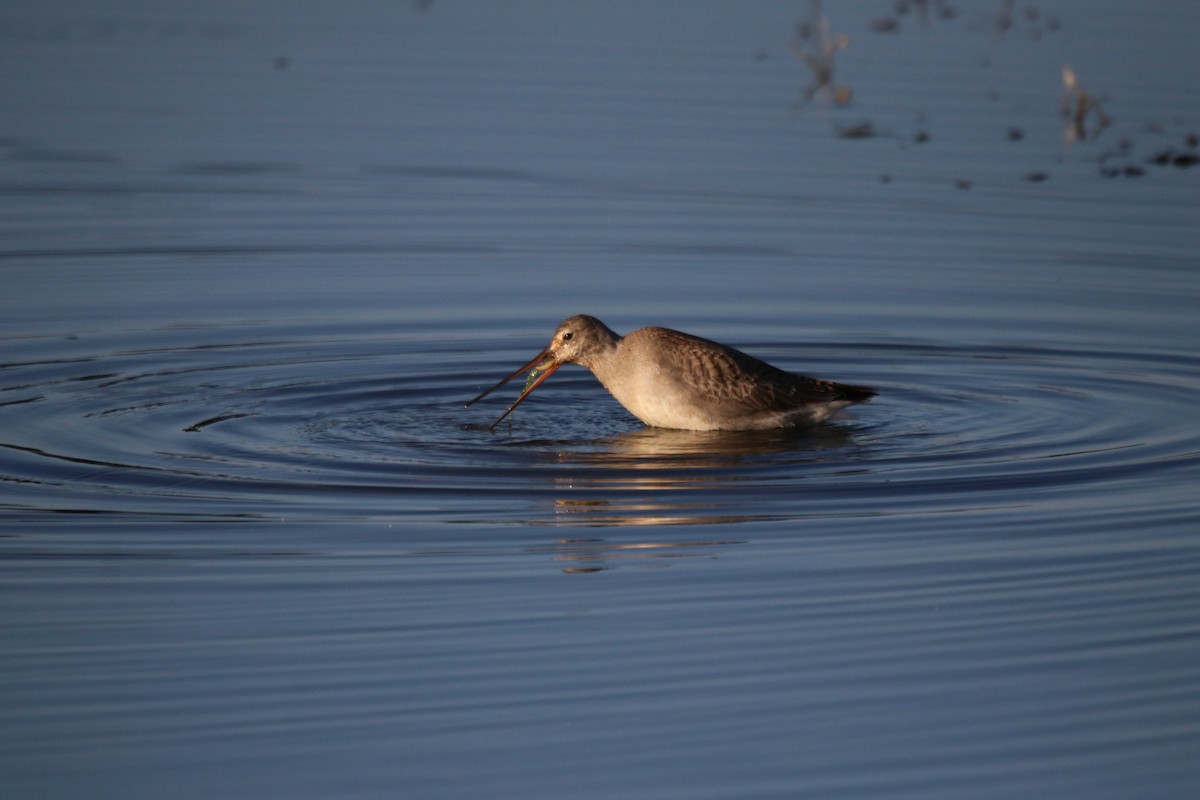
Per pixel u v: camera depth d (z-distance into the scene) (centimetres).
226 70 3141
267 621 1096
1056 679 1016
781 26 3516
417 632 1082
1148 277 2059
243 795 874
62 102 2894
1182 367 1759
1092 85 2961
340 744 928
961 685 1009
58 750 919
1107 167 2517
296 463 1427
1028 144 2638
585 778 893
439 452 1470
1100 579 1177
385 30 3519
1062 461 1444
